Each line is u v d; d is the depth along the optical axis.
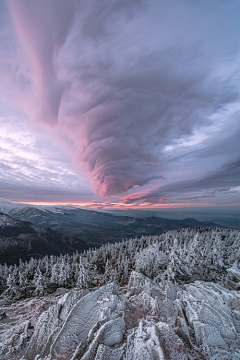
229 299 19.27
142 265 62.38
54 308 18.72
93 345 11.50
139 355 10.80
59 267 68.00
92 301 18.09
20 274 60.53
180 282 43.91
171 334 12.81
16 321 23.23
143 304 19.31
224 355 11.59
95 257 95.19
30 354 14.50
